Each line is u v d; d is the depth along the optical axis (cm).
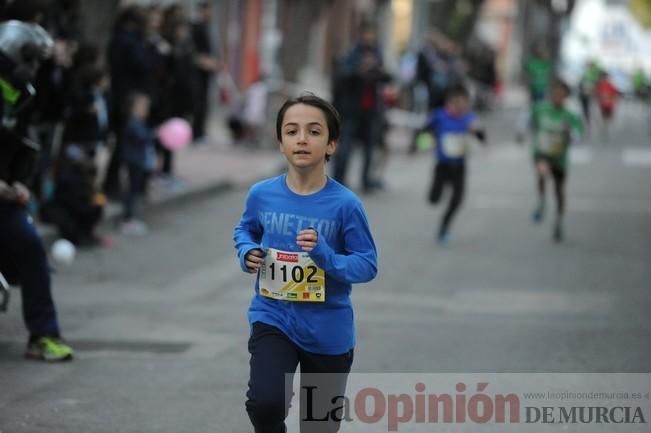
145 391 1516
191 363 1681
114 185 3098
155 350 1762
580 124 3048
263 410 1046
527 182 4353
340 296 1090
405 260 2661
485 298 2242
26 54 1590
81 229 2631
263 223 1095
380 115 3834
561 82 3042
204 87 4122
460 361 1697
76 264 2459
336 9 9262
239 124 4778
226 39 6656
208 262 2588
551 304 2188
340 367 1097
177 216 3216
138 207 3088
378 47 3825
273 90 4803
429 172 4591
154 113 3203
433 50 5944
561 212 3042
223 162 4284
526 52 14500
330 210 1082
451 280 2431
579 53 12731
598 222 3400
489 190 4075
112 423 1368
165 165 3453
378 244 2872
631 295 2283
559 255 2802
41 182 2567
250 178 4003
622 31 11212
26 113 1611
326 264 1048
